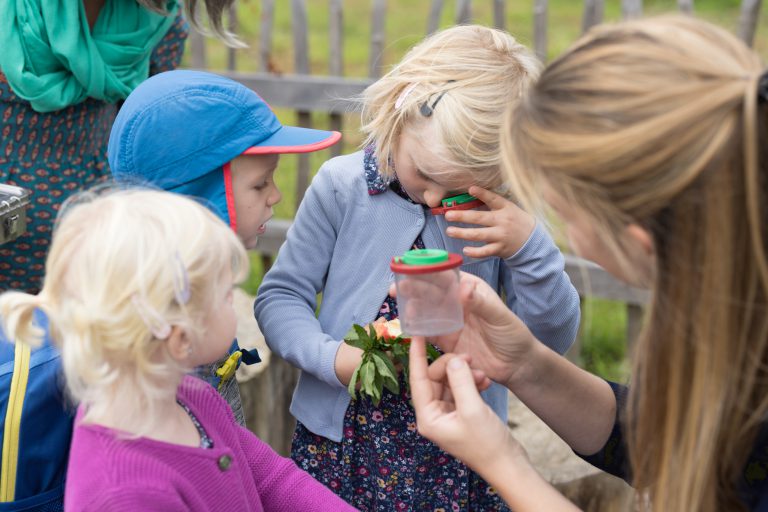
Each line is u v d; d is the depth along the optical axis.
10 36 2.21
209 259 1.28
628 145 1.12
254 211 1.91
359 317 2.04
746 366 1.19
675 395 1.23
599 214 1.19
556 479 2.73
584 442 1.72
